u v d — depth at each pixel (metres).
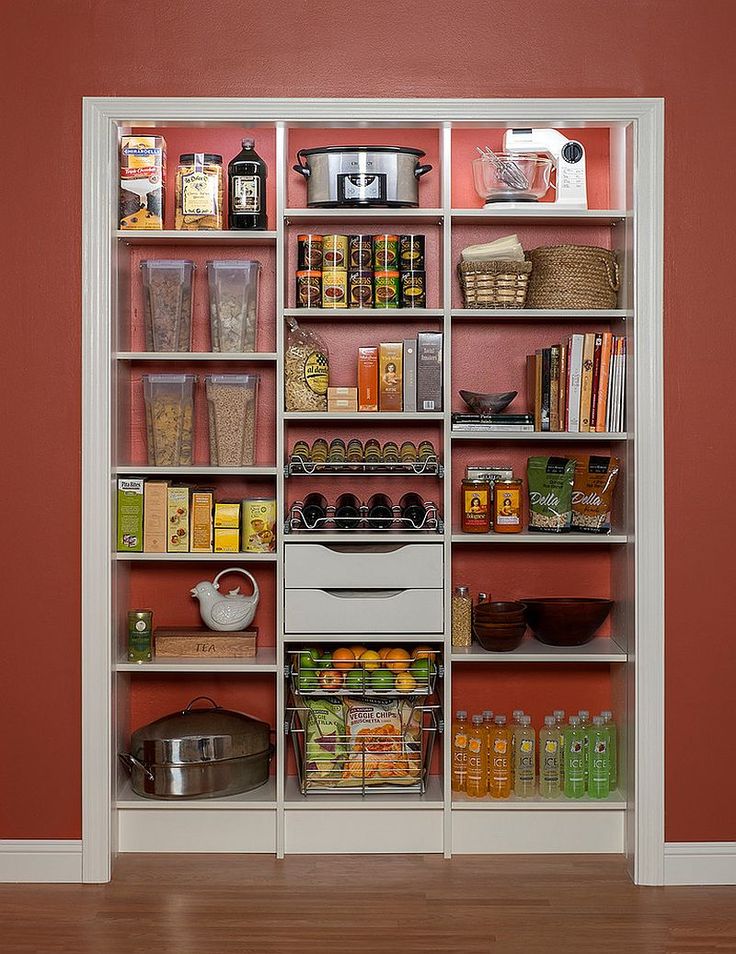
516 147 3.51
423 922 2.95
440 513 3.67
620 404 3.39
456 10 3.26
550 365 3.44
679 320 3.24
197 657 3.49
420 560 3.40
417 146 3.72
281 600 3.39
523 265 3.41
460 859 3.39
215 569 3.70
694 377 3.25
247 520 3.45
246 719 3.50
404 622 3.39
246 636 3.50
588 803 3.40
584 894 3.15
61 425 3.24
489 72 3.25
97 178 3.22
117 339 3.33
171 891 3.15
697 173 3.24
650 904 3.09
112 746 3.30
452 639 3.51
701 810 3.27
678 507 3.26
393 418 3.39
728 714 3.27
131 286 3.63
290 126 3.31
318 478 3.73
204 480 3.70
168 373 3.64
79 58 3.22
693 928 2.93
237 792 3.45
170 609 3.70
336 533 3.40
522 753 3.46
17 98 3.22
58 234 3.22
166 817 3.42
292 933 2.88
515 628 3.40
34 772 3.27
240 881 3.21
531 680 3.70
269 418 3.70
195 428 3.69
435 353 3.43
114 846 3.34
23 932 2.90
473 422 3.40
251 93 3.24
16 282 3.23
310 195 3.43
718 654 3.27
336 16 3.25
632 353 3.32
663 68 3.24
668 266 3.24
